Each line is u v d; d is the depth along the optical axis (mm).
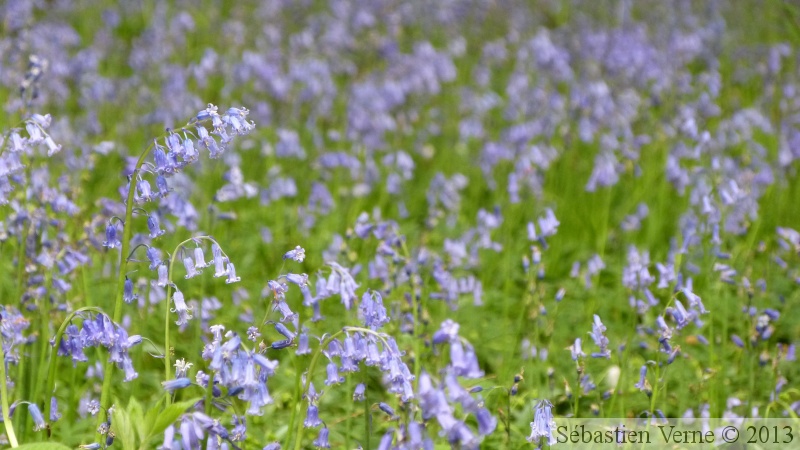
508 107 11148
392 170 9742
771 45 13133
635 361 6723
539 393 6035
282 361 6555
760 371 6133
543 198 9516
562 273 8703
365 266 7715
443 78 11945
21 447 4012
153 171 4234
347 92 11609
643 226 9453
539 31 13039
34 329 5629
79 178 7582
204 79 10398
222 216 6512
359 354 3973
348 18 14516
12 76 8789
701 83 10922
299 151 9344
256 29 14094
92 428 5434
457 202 8734
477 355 6898
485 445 5398
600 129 10164
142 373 6270
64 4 14266
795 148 9148
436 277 6367
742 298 6629
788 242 7707
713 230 6633
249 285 7742
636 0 15359
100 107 10898
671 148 9445
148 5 15352
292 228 9047
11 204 5680
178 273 7422
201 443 4000
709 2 15516
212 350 3941
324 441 4309
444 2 15539
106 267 7277
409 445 3574
